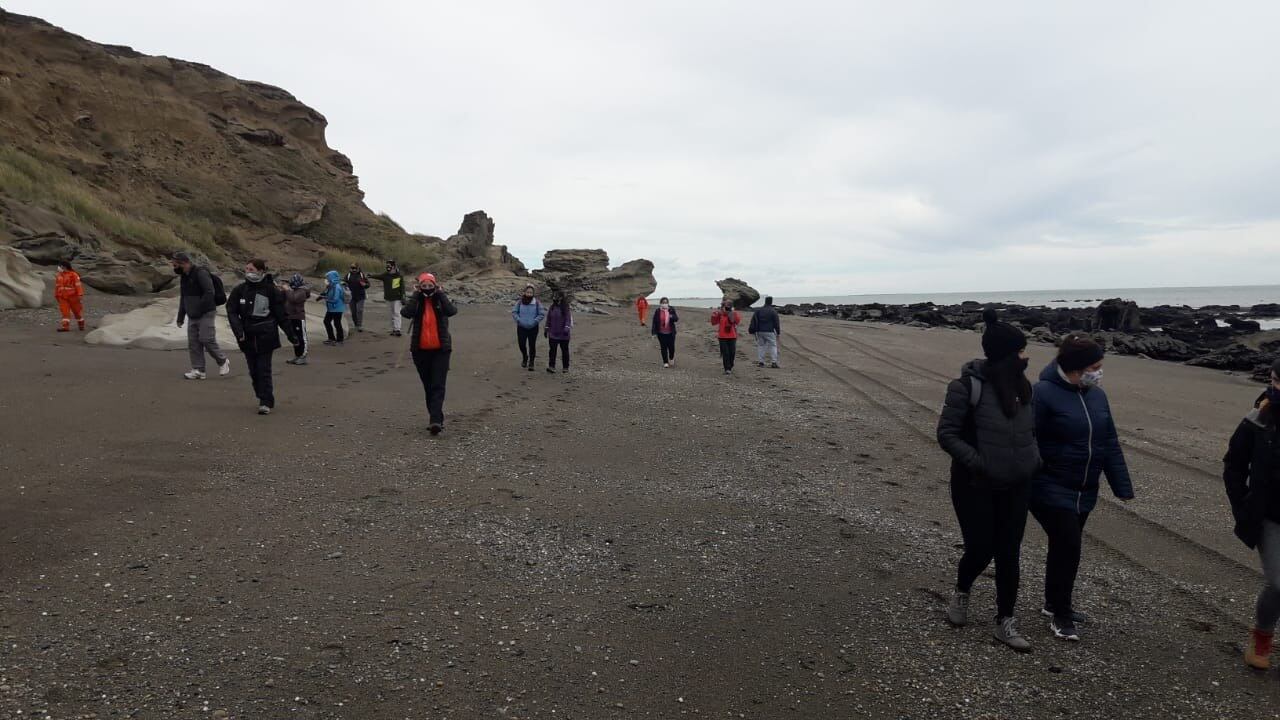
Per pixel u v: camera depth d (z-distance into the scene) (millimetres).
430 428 8586
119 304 17969
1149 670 4047
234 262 32344
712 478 7637
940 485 7832
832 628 4395
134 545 4805
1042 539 6293
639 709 3424
